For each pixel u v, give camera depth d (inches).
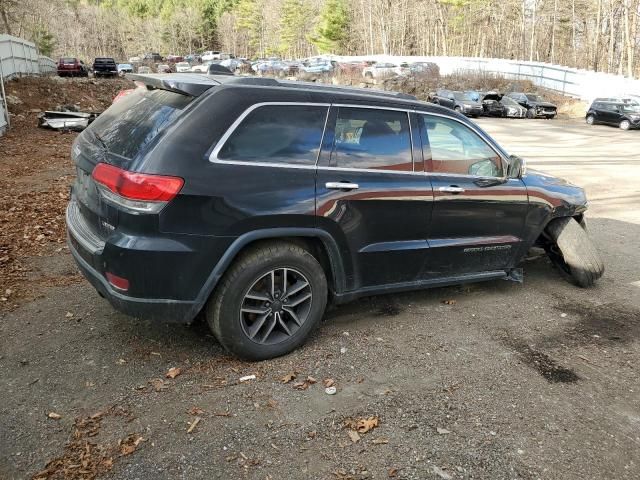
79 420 106.1
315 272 132.0
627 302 175.5
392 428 106.6
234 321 123.3
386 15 2810.0
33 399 112.2
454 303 170.1
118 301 116.2
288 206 123.3
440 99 1240.2
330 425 106.9
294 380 122.3
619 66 1908.2
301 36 3526.1
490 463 97.9
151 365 126.7
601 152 621.6
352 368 128.1
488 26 2556.6
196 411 109.9
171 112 119.3
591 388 124.1
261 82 127.0
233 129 119.5
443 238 153.7
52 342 135.6
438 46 2837.1
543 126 1002.7
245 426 105.7
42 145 495.5
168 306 117.3
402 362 131.6
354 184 132.8
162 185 110.6
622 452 102.7
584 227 198.1
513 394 120.0
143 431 103.3
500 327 153.7
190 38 4249.5
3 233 223.0
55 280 175.5
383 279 146.9
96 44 4188.0
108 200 115.8
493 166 164.7
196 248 115.2
